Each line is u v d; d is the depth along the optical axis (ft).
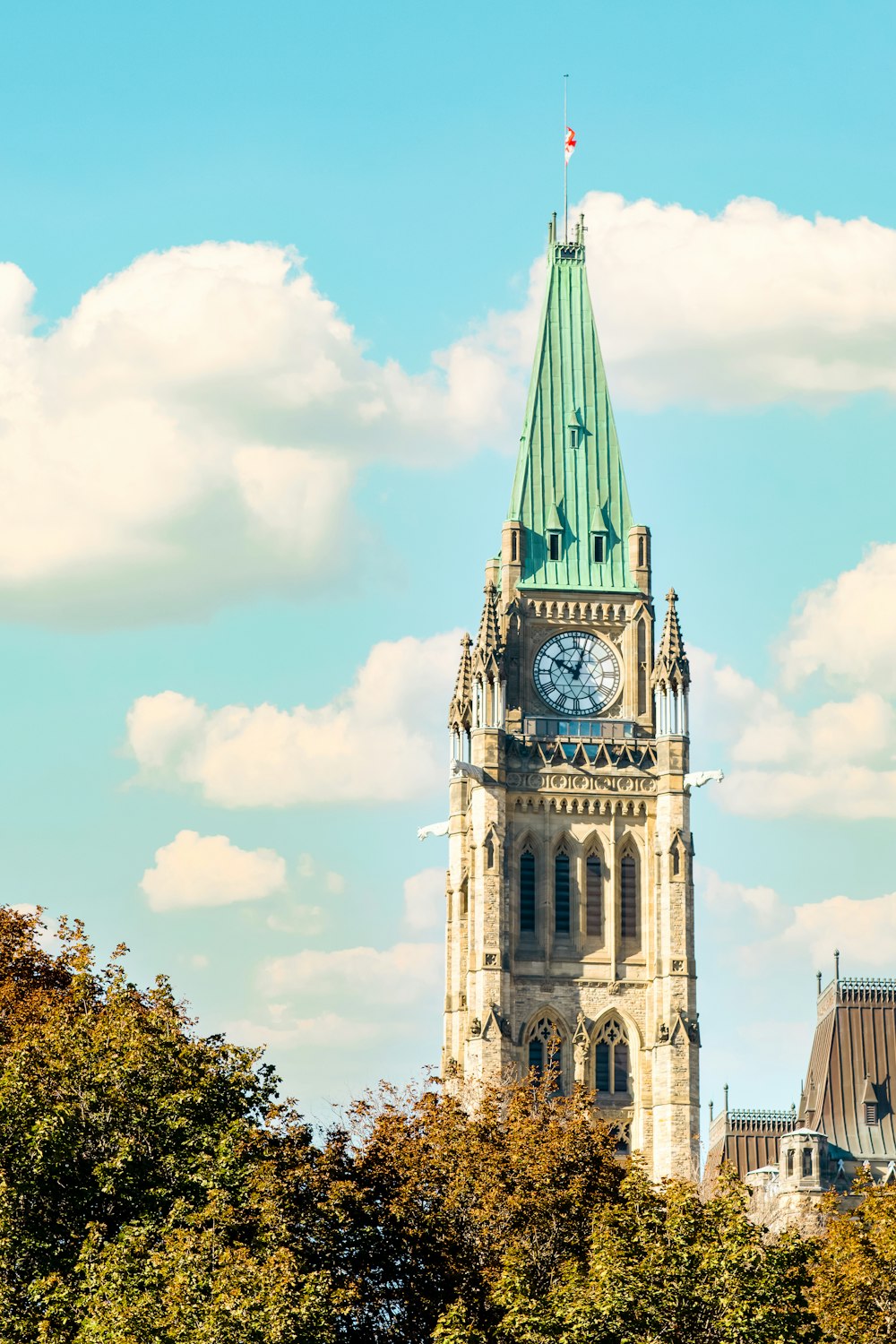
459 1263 428.56
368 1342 408.67
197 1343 345.51
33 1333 361.10
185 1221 370.32
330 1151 422.82
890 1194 471.62
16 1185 378.53
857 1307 446.19
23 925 494.18
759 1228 407.64
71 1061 397.19
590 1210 445.78
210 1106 395.14
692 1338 389.19
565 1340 385.91
